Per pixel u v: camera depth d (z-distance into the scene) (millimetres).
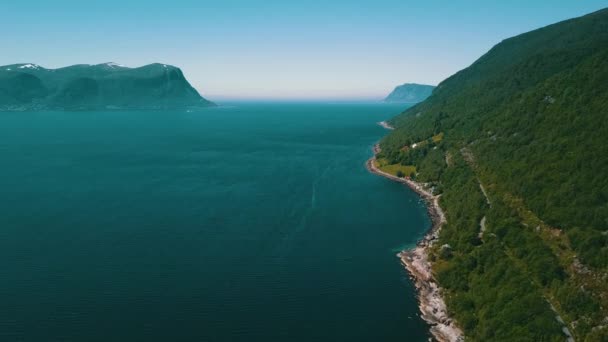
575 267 79125
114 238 122062
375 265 107562
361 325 82312
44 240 119250
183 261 107688
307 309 87312
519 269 86250
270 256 111875
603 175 95000
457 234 112188
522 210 105938
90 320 81688
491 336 72938
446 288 93438
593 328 67000
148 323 81312
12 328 78562
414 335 79500
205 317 83750
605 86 130875
